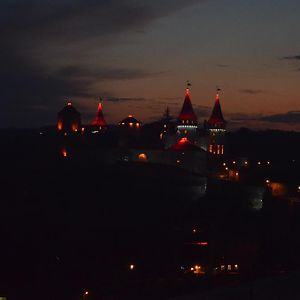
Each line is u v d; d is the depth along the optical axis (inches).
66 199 2313.0
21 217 1990.7
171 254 1456.7
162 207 2353.6
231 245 1560.0
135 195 2427.4
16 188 2369.6
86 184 2488.9
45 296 1072.2
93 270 1273.4
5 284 1154.7
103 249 1545.3
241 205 2459.4
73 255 1465.3
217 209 2321.6
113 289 959.6
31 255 1451.8
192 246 1530.5
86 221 2020.2
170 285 652.7
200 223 1979.6
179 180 2618.1
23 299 1055.0
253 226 2009.1
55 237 1700.3
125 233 1770.4
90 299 953.5
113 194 2406.5
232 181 2677.2
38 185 2442.2
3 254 1446.9
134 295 647.8
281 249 1503.4
